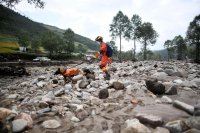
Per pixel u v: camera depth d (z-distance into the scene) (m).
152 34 67.12
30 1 19.47
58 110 4.63
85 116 4.29
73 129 3.79
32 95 6.45
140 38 68.00
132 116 4.09
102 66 7.95
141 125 3.37
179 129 3.18
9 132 3.67
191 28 63.91
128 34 63.97
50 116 4.39
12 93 7.17
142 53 71.25
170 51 91.19
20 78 13.71
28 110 4.91
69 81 7.92
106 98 5.45
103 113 4.39
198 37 62.53
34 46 93.31
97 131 3.63
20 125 3.84
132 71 10.13
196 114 3.67
